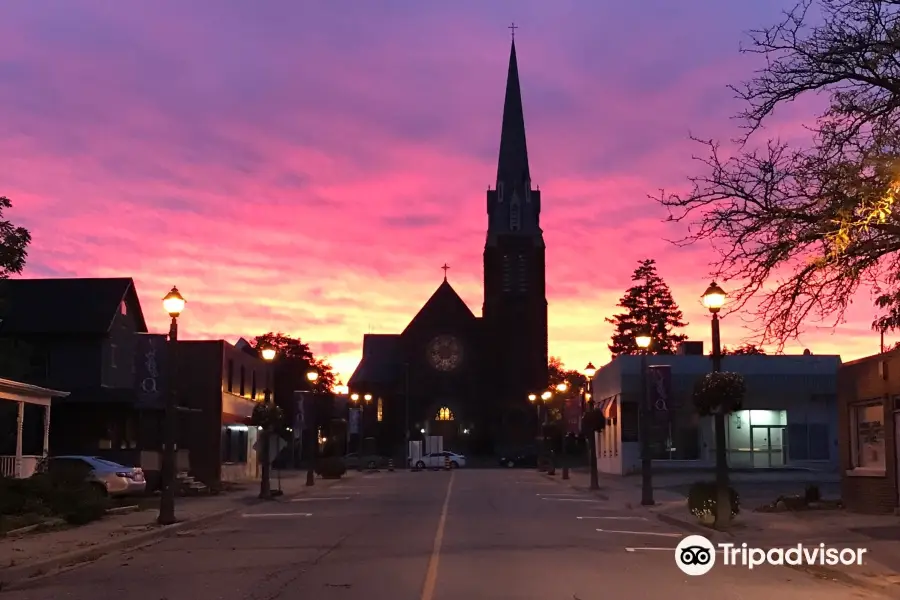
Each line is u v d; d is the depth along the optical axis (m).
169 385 22.73
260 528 22.05
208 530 21.73
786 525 21.08
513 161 101.81
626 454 51.03
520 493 37.12
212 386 42.62
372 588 12.38
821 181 13.44
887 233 13.30
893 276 14.36
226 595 11.95
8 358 36.34
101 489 28.66
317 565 14.84
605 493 36.00
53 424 39.31
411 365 97.12
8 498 21.03
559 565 14.87
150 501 29.27
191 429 42.28
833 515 23.09
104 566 15.22
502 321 97.50
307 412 43.81
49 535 19.25
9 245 31.91
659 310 93.69
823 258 12.77
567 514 26.14
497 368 97.06
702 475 48.16
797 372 50.31
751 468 49.53
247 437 48.56
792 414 50.19
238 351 46.84
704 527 21.25
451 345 97.31
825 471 49.47
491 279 98.94
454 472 66.00
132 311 44.16
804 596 12.40
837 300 13.98
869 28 13.27
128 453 35.91
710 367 50.78
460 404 96.25
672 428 50.81
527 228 99.69
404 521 23.55
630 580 13.42
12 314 41.03
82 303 41.66
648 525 22.97
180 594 12.09
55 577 13.99
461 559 15.54
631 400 51.53
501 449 94.00
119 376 42.47
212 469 42.03
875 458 23.61
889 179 12.24
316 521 23.92
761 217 13.78
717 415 21.38
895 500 22.17
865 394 23.67
